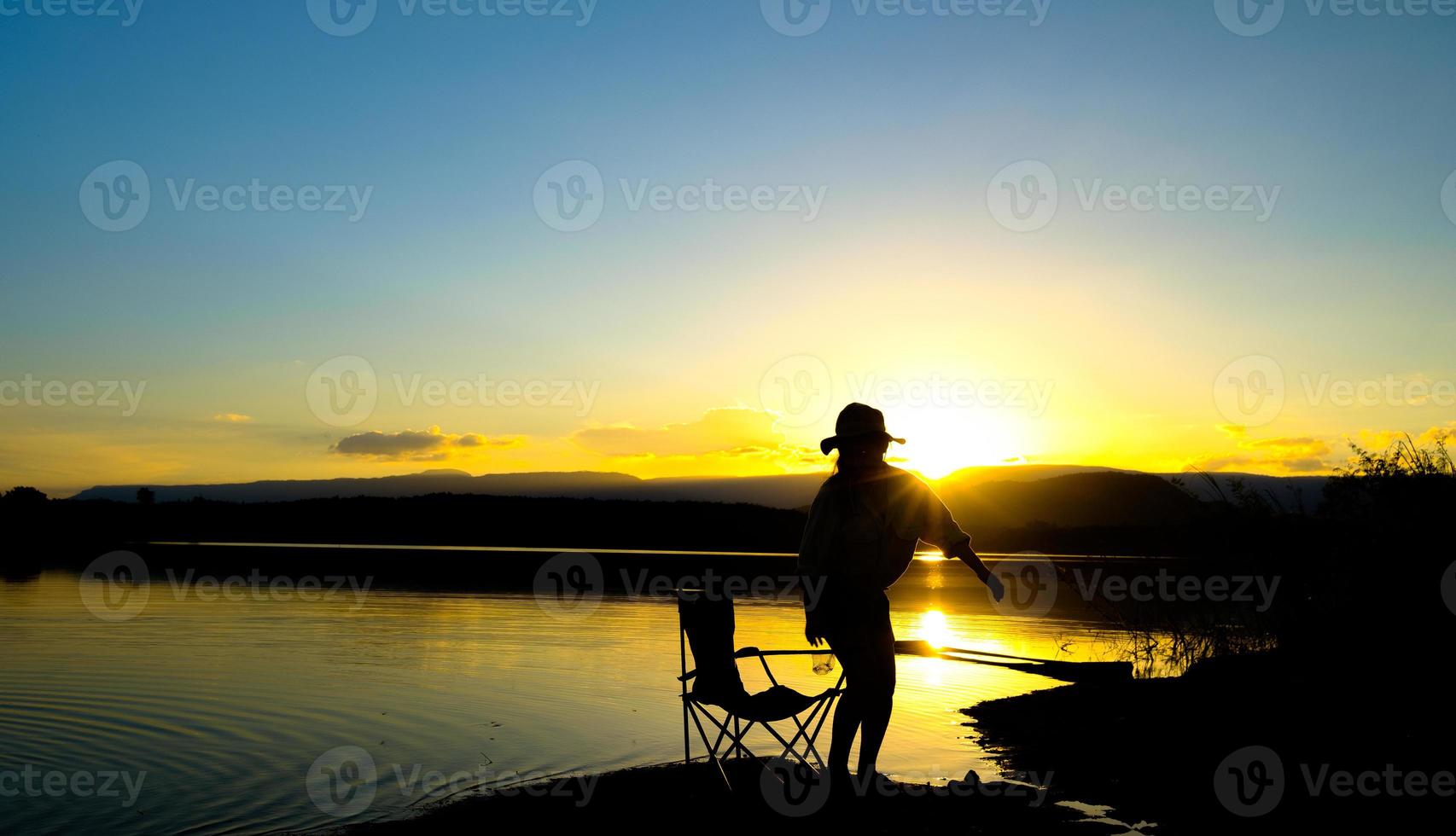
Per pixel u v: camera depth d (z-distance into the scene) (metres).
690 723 7.65
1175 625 11.68
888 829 4.82
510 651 11.48
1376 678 7.70
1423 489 8.77
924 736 7.14
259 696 8.52
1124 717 7.55
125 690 8.68
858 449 5.24
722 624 5.64
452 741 7.00
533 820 5.09
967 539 5.12
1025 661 10.11
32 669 9.64
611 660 10.81
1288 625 9.70
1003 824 4.88
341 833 4.94
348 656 10.87
